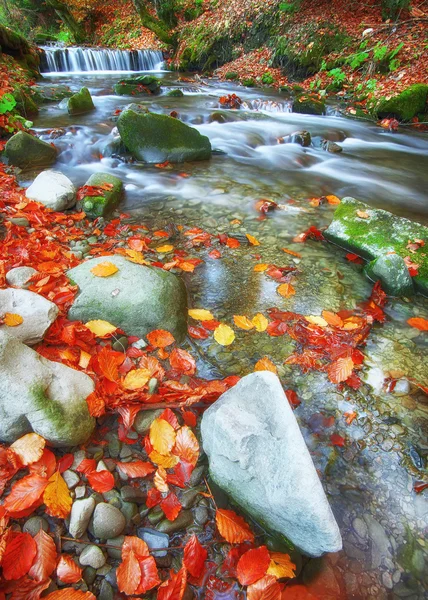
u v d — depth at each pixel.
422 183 5.67
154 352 2.44
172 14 14.96
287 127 7.75
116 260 2.77
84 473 1.72
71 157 5.65
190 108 8.50
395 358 2.59
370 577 1.59
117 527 1.55
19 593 1.36
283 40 11.69
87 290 2.53
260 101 9.45
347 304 3.04
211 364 2.47
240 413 1.66
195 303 2.98
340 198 4.96
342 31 10.82
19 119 6.16
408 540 1.71
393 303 3.09
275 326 2.75
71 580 1.42
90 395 1.88
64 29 19.25
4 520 1.49
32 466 1.66
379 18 10.79
